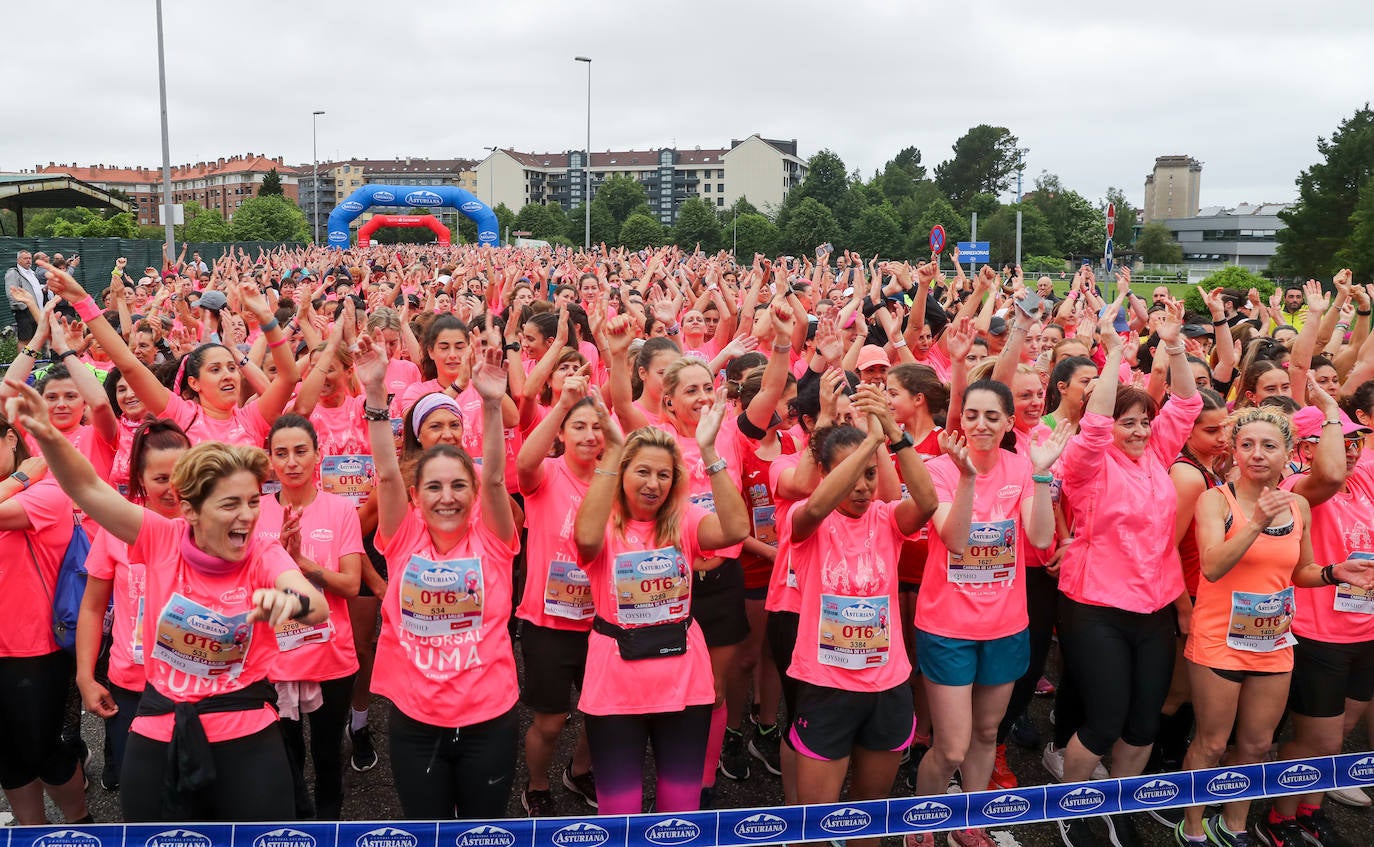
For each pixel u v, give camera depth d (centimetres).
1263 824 452
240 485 306
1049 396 569
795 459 434
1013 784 483
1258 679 416
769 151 14400
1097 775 486
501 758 358
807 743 378
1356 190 4838
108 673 403
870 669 374
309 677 409
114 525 313
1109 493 421
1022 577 421
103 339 461
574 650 423
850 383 545
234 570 317
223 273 1570
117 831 307
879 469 424
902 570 478
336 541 416
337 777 434
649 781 490
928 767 418
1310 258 4941
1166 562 429
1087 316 914
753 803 467
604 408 398
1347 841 445
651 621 364
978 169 12544
